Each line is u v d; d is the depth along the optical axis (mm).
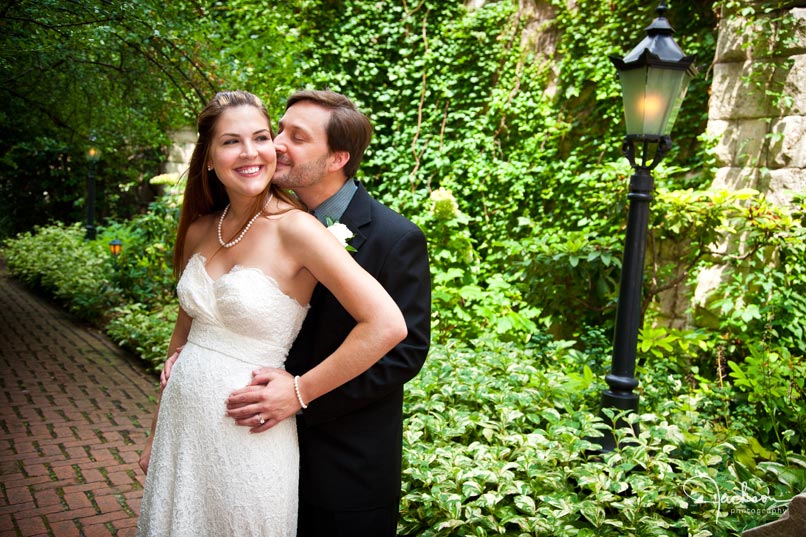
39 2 3971
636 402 2711
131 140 6766
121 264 7355
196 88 4969
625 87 2736
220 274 1450
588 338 4902
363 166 7273
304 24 7051
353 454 1504
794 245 4289
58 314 7496
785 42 4414
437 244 5812
